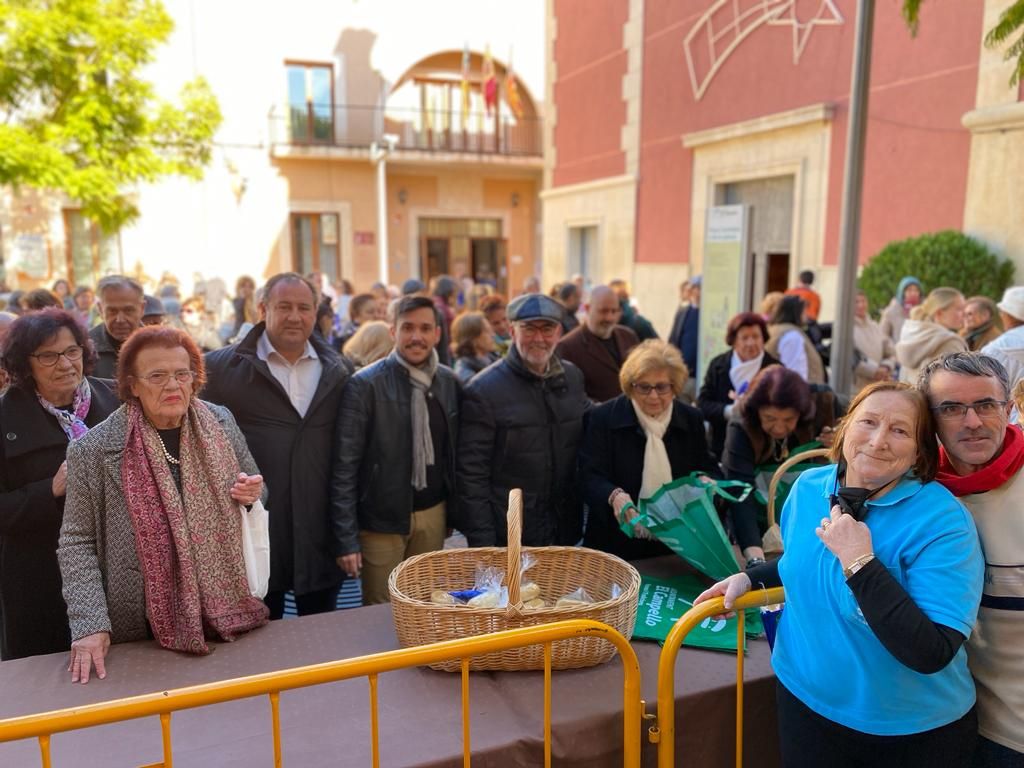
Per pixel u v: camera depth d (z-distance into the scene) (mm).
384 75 19703
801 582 1760
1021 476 1677
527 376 3152
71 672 2064
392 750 1748
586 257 15523
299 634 2318
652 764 1987
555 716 1878
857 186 4754
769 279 10930
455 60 20766
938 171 8094
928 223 8250
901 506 1654
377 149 16156
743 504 2768
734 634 2312
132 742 1781
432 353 3188
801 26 9703
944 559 1562
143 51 11672
